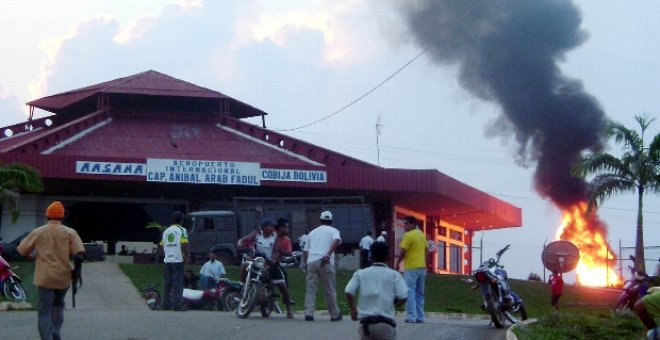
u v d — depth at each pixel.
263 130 52.69
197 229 41.34
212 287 25.16
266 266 18.78
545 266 25.94
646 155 43.69
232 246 41.19
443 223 63.56
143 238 53.66
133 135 51.03
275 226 19.95
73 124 49.62
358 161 51.34
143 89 52.62
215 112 54.31
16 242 40.28
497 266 18.97
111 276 35.41
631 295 23.91
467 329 17.58
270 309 19.03
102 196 51.16
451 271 64.06
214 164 47.66
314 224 43.38
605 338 17.75
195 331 15.66
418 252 19.33
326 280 18.59
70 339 14.51
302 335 15.45
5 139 53.69
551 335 16.81
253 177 48.09
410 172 49.97
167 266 21.17
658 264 24.50
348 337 15.30
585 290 38.84
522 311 19.64
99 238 53.22
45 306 13.31
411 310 19.16
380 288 10.62
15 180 41.34
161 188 49.56
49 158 45.31
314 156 51.28
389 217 53.94
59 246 13.41
